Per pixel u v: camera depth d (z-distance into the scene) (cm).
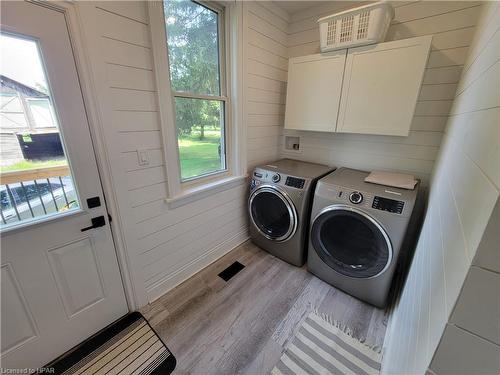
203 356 137
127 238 147
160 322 158
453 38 159
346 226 172
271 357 137
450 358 41
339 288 187
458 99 134
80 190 120
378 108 174
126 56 123
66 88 107
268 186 207
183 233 186
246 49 192
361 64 174
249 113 217
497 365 37
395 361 91
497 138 38
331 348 142
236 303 175
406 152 195
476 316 37
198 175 194
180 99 165
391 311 168
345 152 229
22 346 116
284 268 215
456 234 52
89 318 141
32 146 104
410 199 144
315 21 219
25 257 109
